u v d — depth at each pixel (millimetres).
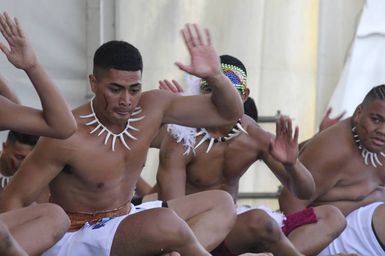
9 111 11602
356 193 16359
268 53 20625
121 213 13156
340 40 20719
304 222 15180
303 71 20766
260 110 20734
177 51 20156
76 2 19625
